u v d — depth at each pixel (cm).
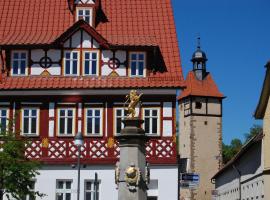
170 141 3847
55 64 3975
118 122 3888
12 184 3128
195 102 8512
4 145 3198
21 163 3173
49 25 4241
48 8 4356
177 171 3812
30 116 3900
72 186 3812
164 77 3959
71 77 3953
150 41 4019
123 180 2498
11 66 3975
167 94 3900
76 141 2834
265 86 4162
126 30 4234
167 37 4209
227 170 6425
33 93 3916
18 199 3222
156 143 3844
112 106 3897
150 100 3894
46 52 3991
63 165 3828
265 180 4228
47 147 3856
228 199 6412
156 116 3881
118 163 2527
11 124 3316
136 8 4381
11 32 4194
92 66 3981
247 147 4728
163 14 4356
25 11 4344
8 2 4400
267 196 4194
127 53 3991
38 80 3938
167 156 3828
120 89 3903
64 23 4250
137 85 3894
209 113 8556
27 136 3853
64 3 4378
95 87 3884
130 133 2516
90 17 4216
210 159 8419
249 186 4988
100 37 3972
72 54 3981
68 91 3909
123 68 3975
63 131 3884
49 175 3822
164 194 3794
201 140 8444
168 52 4119
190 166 8338
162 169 3816
